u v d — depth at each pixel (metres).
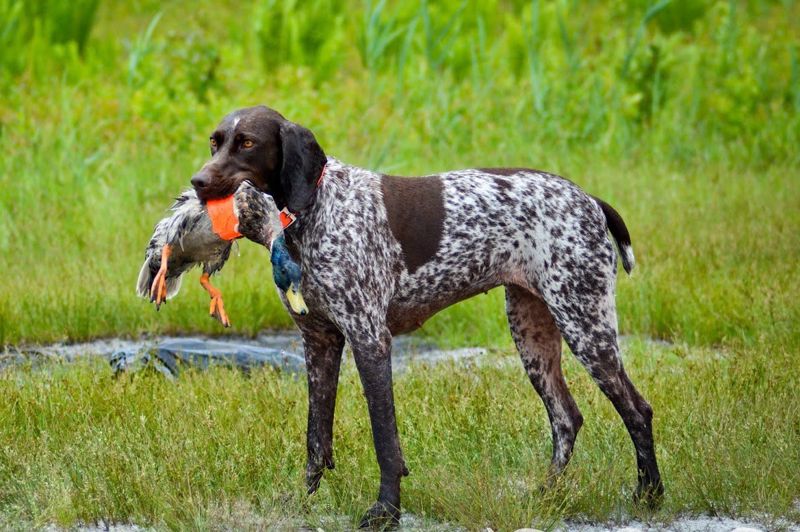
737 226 15.99
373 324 8.23
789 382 10.11
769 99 23.52
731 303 13.16
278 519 8.18
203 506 8.18
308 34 24.42
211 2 31.98
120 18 31.28
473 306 13.99
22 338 13.28
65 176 18.05
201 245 8.18
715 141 21.17
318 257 8.16
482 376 10.78
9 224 16.30
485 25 26.94
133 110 20.72
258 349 11.96
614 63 23.52
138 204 17.50
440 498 8.30
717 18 27.56
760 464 8.61
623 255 9.07
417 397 10.17
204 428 9.26
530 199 8.66
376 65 24.02
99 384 10.48
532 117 21.50
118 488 8.40
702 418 9.41
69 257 15.25
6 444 9.06
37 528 8.05
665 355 11.95
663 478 8.77
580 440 9.38
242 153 7.96
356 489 8.59
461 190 8.62
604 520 8.32
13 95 21.47
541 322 9.06
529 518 8.02
